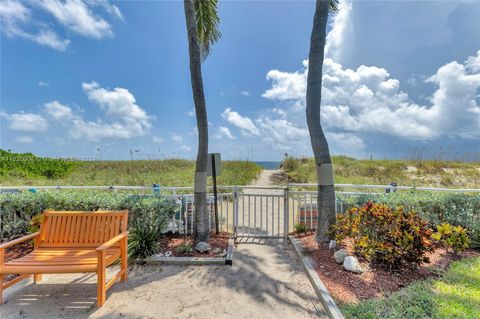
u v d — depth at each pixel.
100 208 4.47
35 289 3.04
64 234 3.30
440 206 4.58
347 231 3.75
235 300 2.88
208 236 4.52
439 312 2.44
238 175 13.73
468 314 2.40
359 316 2.42
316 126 4.40
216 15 5.76
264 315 2.60
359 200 4.79
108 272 3.54
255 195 5.25
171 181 11.76
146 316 2.56
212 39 6.01
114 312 2.62
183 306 2.75
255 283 3.27
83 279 3.29
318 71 4.40
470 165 13.08
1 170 12.12
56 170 13.27
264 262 3.95
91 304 2.75
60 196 4.64
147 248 4.00
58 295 2.92
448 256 3.82
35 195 4.64
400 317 2.39
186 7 4.50
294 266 3.80
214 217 5.40
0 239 4.43
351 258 3.40
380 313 2.46
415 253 3.17
